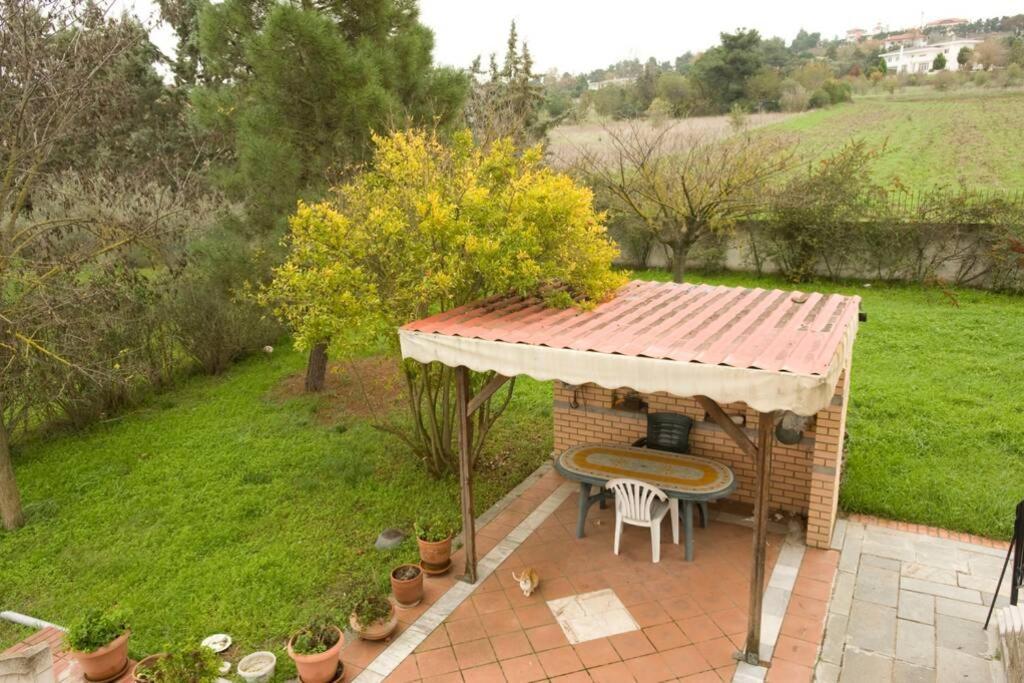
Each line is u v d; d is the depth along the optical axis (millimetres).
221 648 5715
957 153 27828
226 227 12109
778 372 4516
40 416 10820
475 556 6492
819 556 6754
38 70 7914
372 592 6160
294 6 10391
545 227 6789
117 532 7820
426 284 6570
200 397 12609
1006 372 11555
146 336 12383
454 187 7242
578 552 6977
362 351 7707
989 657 5320
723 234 19859
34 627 6191
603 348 5301
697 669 5285
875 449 8984
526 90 20797
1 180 8922
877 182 24031
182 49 21172
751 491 7750
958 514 7332
